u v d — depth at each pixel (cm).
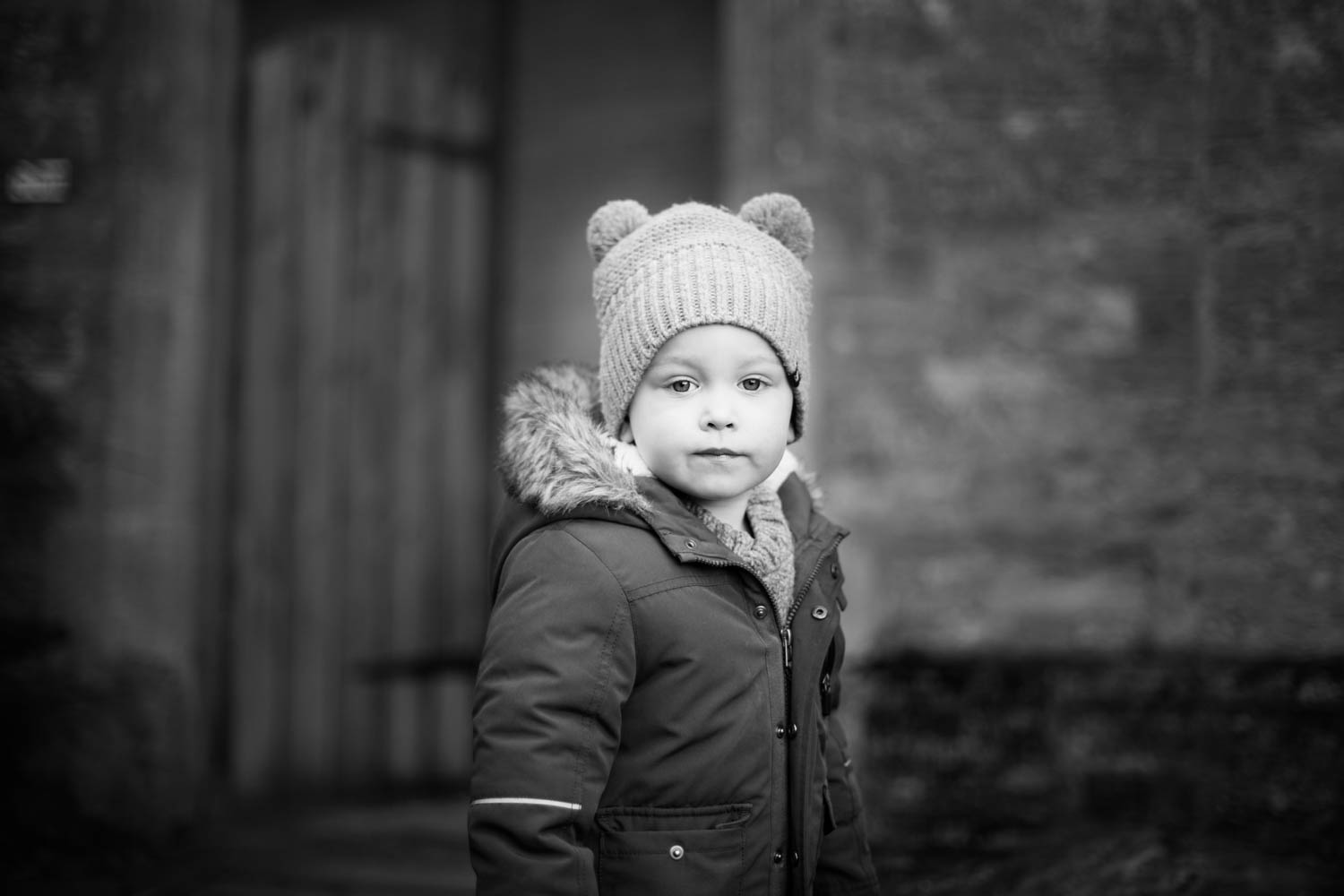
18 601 306
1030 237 300
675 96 350
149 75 312
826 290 300
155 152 311
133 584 307
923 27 303
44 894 253
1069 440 297
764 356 117
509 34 374
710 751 111
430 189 364
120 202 311
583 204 361
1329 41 292
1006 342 299
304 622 345
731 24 306
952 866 231
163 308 311
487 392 371
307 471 346
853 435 298
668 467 116
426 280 363
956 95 302
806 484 141
